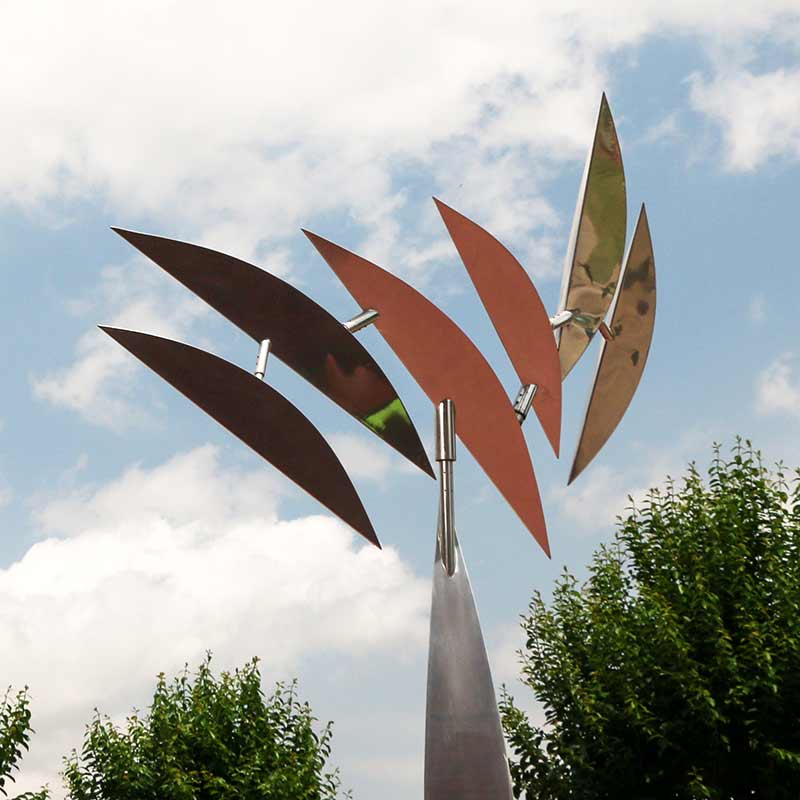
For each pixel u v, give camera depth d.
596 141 10.10
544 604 13.49
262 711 14.99
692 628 12.10
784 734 11.73
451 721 8.18
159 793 14.26
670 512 13.38
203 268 7.96
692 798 12.02
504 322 9.41
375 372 8.34
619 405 10.51
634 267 10.32
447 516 8.73
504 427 9.06
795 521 12.70
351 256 8.49
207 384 7.97
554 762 12.54
